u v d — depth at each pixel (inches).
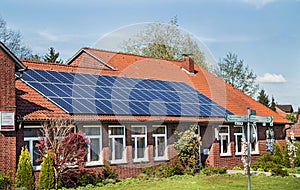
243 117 668.1
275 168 1058.1
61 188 806.5
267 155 1253.7
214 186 828.0
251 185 847.7
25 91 909.2
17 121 804.0
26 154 784.9
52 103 896.3
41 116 833.5
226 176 1003.9
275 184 864.9
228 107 1301.7
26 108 847.7
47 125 832.3
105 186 844.6
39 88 928.9
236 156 1239.5
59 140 823.1
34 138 835.4
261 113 1408.7
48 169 787.4
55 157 808.9
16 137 806.5
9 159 788.6
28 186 775.1
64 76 1031.0
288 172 1106.1
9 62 800.3
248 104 1429.6
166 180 927.0
